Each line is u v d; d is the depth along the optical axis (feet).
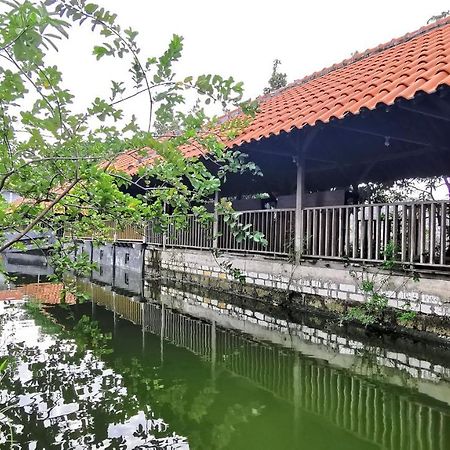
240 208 36.55
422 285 19.26
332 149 28.96
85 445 11.65
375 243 21.67
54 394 15.10
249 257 30.09
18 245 12.21
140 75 7.90
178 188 10.16
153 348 20.98
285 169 34.24
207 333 23.91
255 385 16.33
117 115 8.13
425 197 33.99
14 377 16.66
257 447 11.75
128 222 11.16
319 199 29.48
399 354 19.53
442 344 18.13
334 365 18.21
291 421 13.38
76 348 20.71
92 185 9.22
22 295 34.65
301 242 25.61
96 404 14.33
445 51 20.13
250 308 29.12
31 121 7.52
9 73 6.78
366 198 36.55
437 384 16.10
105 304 32.45
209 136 10.23
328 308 23.67
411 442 12.00
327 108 20.58
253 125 25.84
